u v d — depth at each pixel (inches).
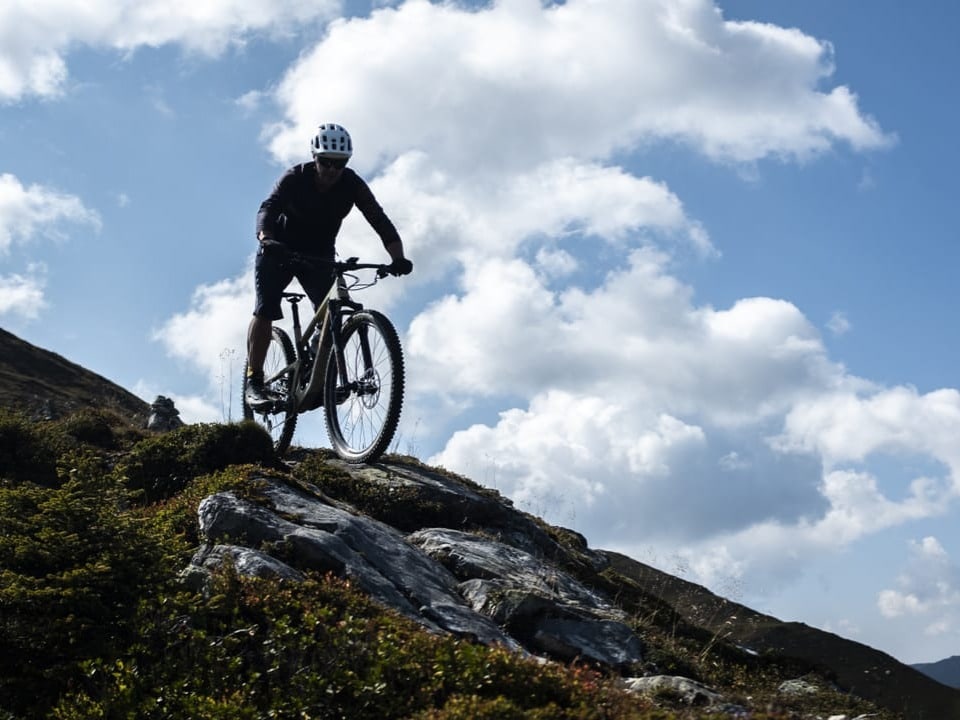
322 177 396.2
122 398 818.2
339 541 322.3
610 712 233.1
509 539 414.9
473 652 248.7
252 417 465.1
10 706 239.6
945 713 383.2
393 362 387.2
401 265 401.1
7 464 418.6
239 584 275.3
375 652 252.2
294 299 423.2
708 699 265.6
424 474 438.0
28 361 825.5
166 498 399.2
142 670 247.1
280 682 246.5
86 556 269.1
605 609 368.8
